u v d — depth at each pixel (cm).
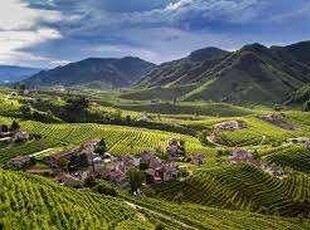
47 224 13300
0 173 17112
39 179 18700
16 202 14312
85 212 15788
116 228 15350
